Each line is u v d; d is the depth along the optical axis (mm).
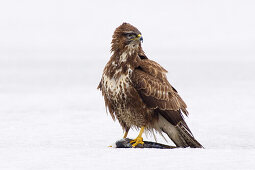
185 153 8609
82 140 13141
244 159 8070
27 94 30281
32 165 7836
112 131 15250
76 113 20719
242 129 16078
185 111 11500
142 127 10984
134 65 10914
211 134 14969
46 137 13516
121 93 10836
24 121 17750
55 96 28969
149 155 8477
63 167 7664
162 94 10930
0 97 28219
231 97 27891
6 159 8359
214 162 7852
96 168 7543
